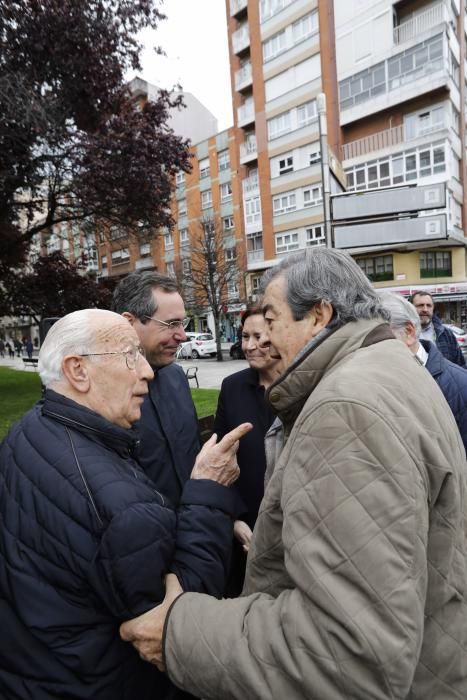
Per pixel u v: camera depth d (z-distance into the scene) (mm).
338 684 755
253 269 29391
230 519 1294
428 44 20625
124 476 1168
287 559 861
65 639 1060
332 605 765
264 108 27094
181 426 2039
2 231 10406
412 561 789
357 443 831
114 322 1286
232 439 1349
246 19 28297
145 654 1010
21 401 9117
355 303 1123
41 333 5840
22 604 1068
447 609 916
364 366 968
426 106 21562
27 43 8086
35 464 1143
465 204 24688
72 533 1060
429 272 24047
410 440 849
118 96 9836
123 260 40375
